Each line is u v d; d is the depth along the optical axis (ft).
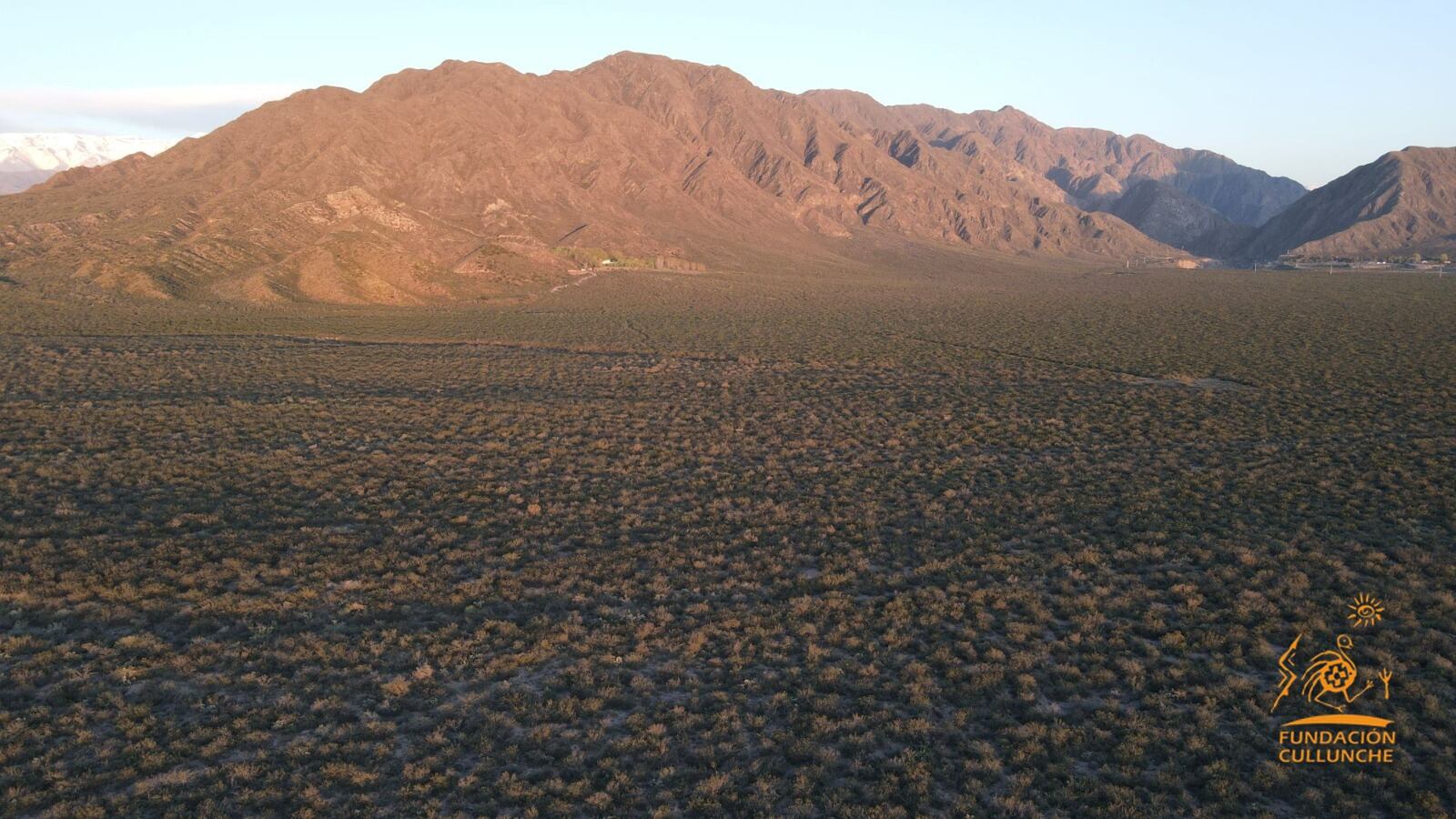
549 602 71.51
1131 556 81.71
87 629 63.52
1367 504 97.09
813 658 61.77
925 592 73.56
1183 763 49.06
